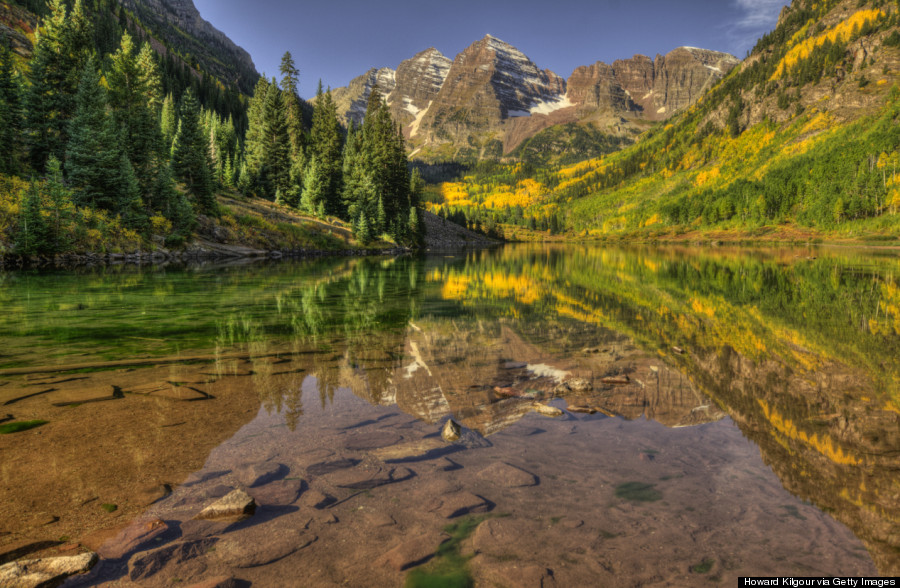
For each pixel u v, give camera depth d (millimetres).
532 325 12180
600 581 2588
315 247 61438
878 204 95625
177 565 2730
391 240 77688
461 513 3352
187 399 6016
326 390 6508
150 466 4070
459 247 110438
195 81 144000
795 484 3754
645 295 18750
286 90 83625
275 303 15945
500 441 4742
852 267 32750
